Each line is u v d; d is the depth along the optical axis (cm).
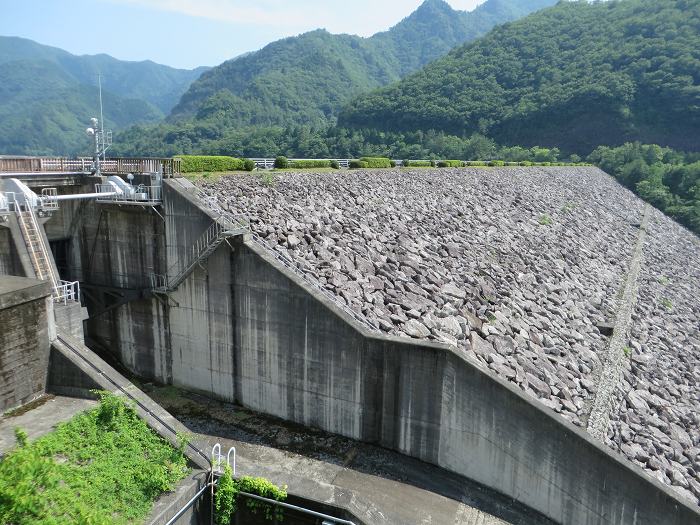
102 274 2702
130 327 2609
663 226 7181
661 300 3994
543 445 1638
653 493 1525
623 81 12294
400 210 3591
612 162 10244
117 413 1540
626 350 2770
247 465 1595
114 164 2764
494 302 2661
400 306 2273
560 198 6156
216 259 2206
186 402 2336
